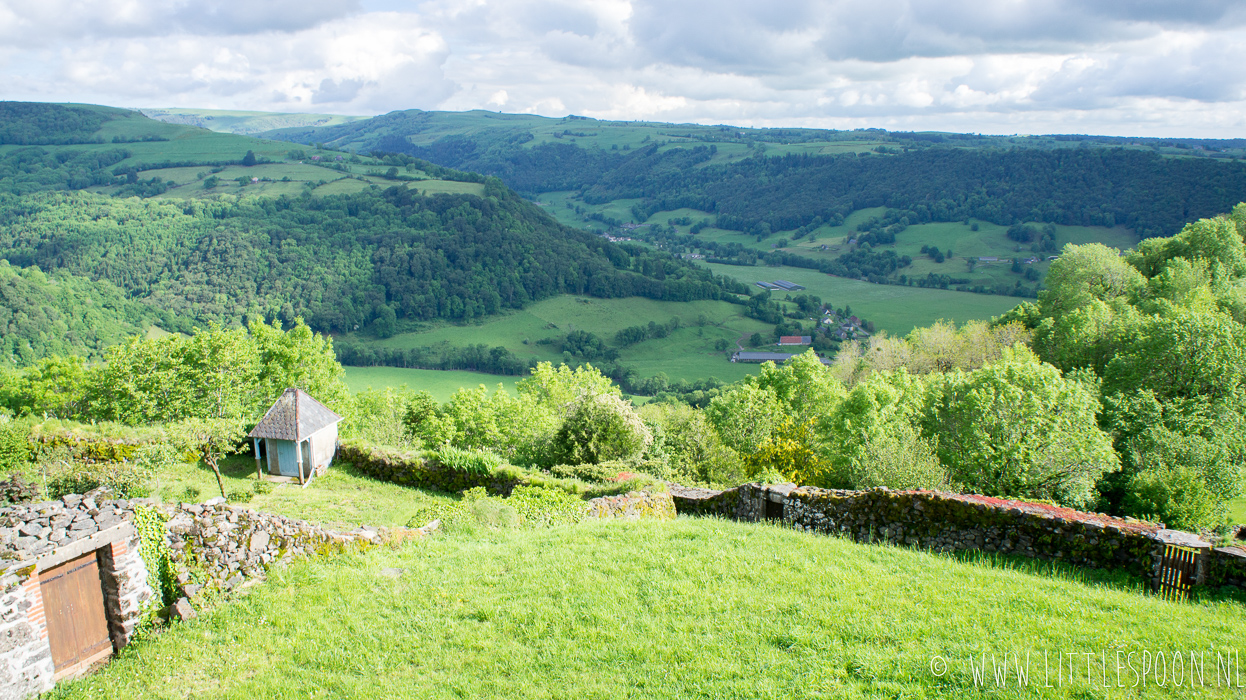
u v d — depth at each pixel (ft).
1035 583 37.32
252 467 93.04
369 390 200.75
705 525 49.83
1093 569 43.62
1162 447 108.78
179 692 30.30
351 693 28.99
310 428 89.45
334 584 39.58
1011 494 92.58
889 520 52.75
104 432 89.25
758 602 34.04
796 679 26.81
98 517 35.27
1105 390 140.67
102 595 35.55
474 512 54.90
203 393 126.82
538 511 58.44
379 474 90.33
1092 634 29.19
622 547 43.75
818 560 40.57
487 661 30.60
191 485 82.58
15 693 30.53
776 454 115.85
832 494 56.29
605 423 96.58
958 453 105.29
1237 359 129.39
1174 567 40.14
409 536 48.26
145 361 123.03
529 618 34.17
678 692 26.89
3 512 34.37
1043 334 187.01
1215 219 221.25
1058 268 223.10
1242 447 116.26
